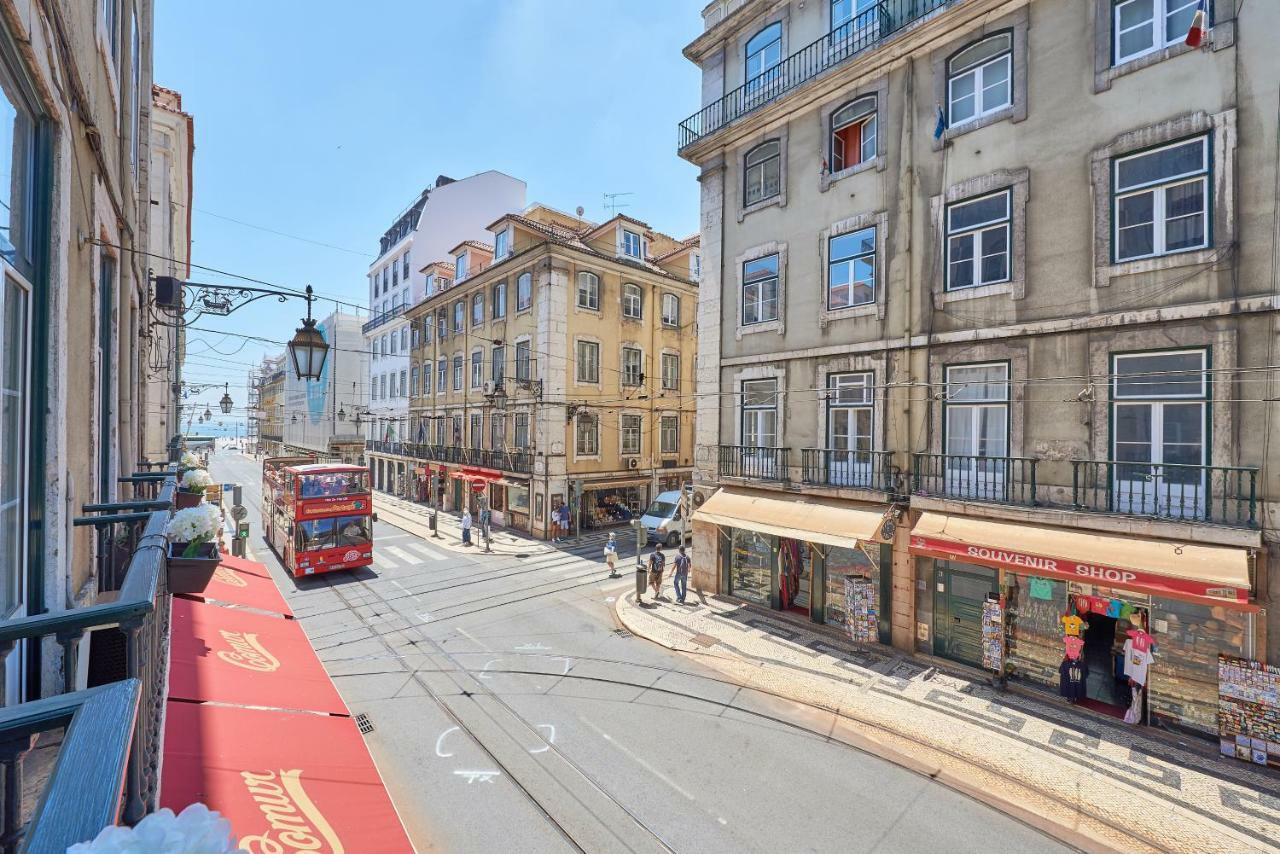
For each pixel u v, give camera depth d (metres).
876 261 12.19
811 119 13.53
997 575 10.49
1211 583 7.55
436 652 11.93
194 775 3.48
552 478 23.53
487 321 27.70
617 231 26.50
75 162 3.55
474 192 37.22
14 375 2.75
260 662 5.05
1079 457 9.39
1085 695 9.69
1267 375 7.84
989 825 6.80
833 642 12.32
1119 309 9.08
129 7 6.71
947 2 10.81
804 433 13.45
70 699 1.44
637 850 6.39
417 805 7.11
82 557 4.04
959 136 10.98
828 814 7.00
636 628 13.17
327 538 17.59
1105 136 9.29
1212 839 6.50
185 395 33.28
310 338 8.53
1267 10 7.98
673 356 28.77
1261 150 7.97
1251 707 7.77
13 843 1.35
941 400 11.18
